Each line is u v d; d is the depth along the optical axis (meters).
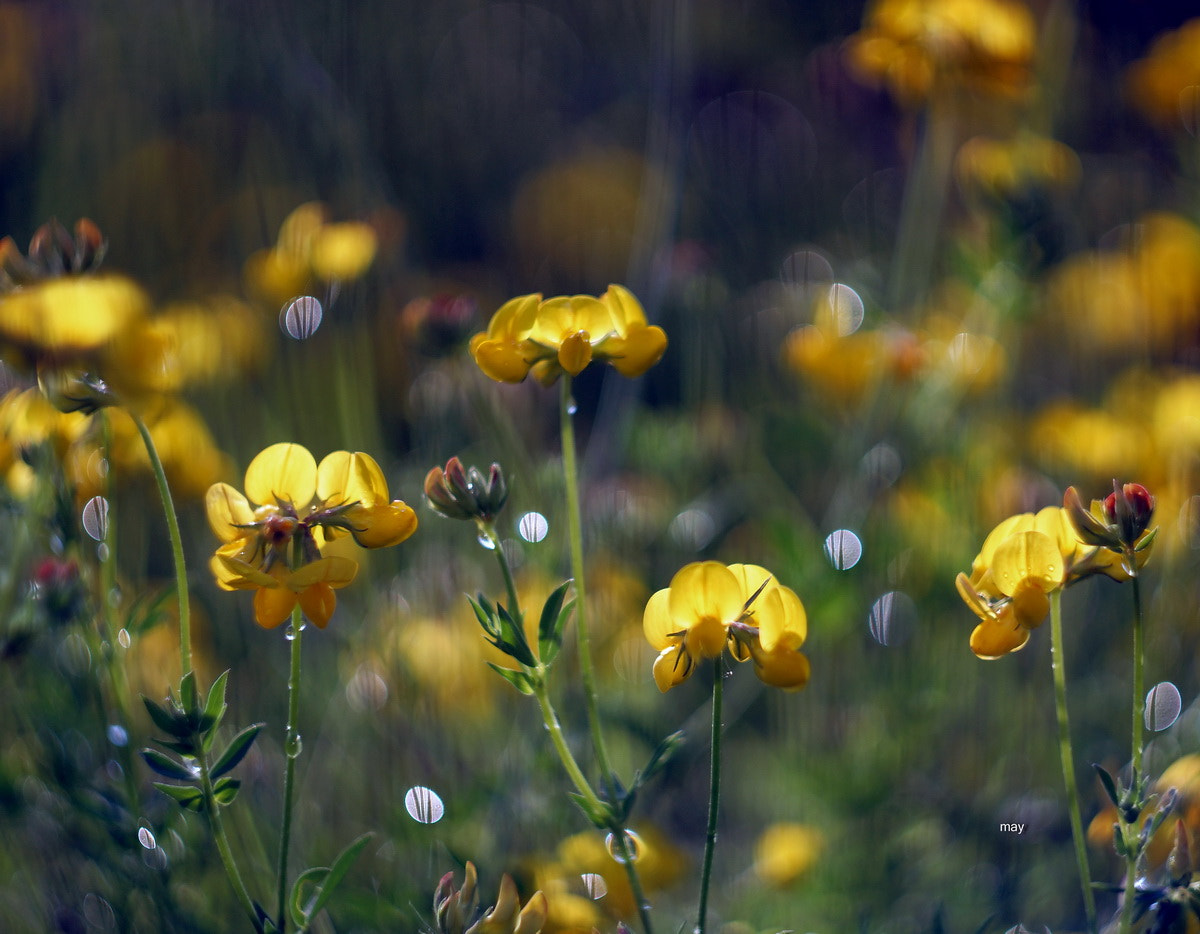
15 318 0.86
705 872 0.84
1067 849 0.94
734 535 1.10
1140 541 0.85
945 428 1.08
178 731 0.84
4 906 0.91
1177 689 0.96
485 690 0.96
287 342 1.08
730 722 0.98
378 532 0.85
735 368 1.19
